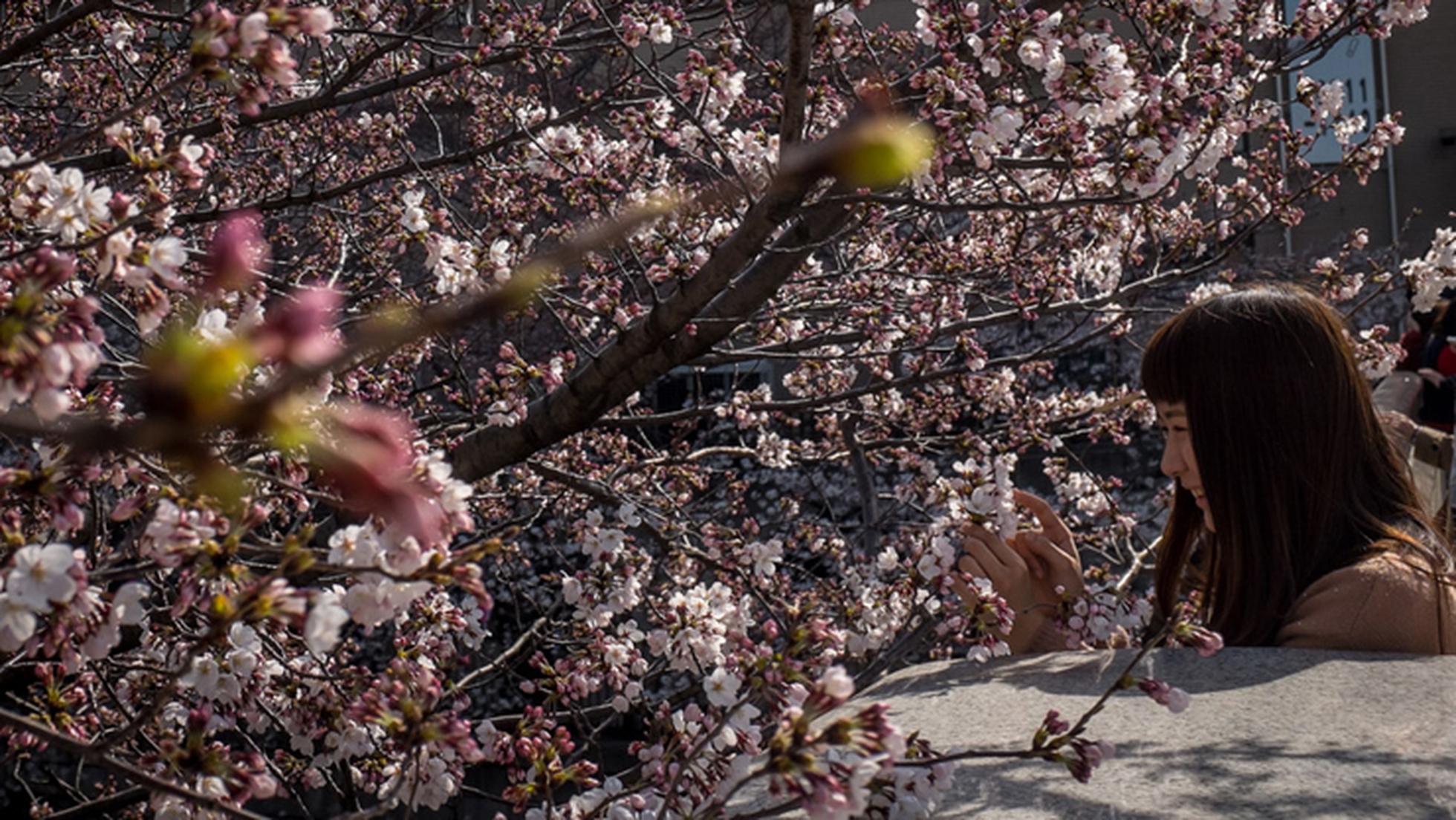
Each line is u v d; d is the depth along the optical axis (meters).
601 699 8.74
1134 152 3.15
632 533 5.84
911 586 3.78
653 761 2.31
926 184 3.17
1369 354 4.80
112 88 5.77
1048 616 2.68
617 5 4.77
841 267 5.29
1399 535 2.07
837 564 7.16
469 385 4.56
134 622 1.58
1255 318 2.12
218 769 1.40
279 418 0.36
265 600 1.30
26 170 1.74
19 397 1.15
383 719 1.53
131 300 2.22
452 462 4.18
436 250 3.74
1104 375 12.79
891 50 5.33
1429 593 1.97
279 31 1.46
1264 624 2.08
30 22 4.64
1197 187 5.66
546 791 2.22
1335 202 17.28
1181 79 3.51
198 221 3.50
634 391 3.98
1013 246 5.25
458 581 1.38
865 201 2.98
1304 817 1.41
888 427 7.57
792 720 1.37
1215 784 1.52
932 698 2.08
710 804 1.76
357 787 3.31
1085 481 6.49
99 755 1.18
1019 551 2.77
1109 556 6.30
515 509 6.61
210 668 2.41
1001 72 3.26
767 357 4.55
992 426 7.21
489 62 4.88
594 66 7.42
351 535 1.39
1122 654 2.19
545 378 4.04
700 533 4.95
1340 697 1.76
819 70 4.05
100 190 1.71
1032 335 13.02
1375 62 17.56
